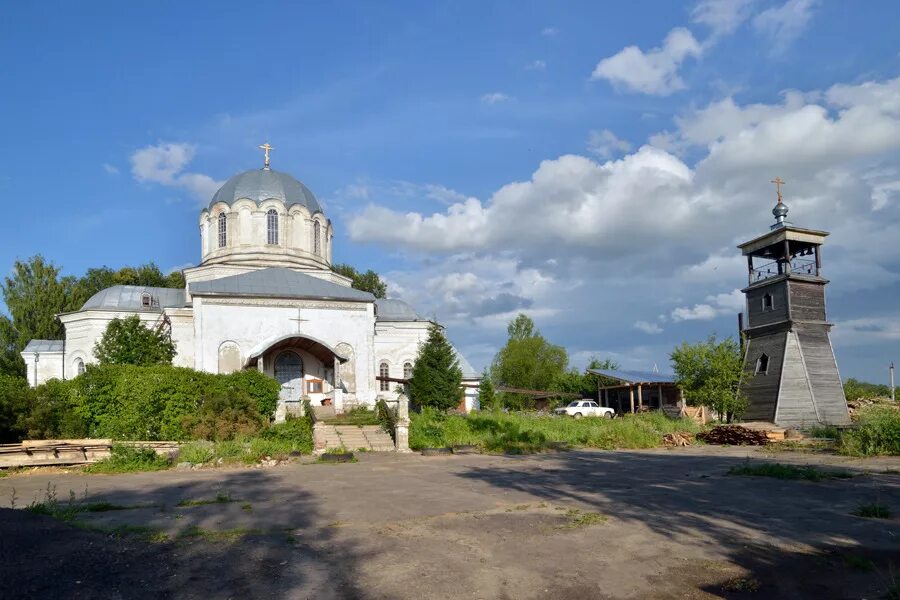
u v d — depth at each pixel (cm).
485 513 1180
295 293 3912
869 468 1861
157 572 773
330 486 1591
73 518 1078
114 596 686
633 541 959
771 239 4019
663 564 845
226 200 4622
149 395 2527
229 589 732
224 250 4575
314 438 2669
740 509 1205
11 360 5256
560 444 2909
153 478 1797
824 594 727
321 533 1012
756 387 3919
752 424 3619
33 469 1978
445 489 1516
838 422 3750
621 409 5766
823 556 869
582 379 6681
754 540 959
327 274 4678
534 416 3956
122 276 6656
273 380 3058
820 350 3903
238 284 3941
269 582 759
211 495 1435
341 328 3966
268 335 3822
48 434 2294
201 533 989
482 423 3180
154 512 1193
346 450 2569
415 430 2862
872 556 862
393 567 827
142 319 4309
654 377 5450
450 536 995
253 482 1686
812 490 1435
